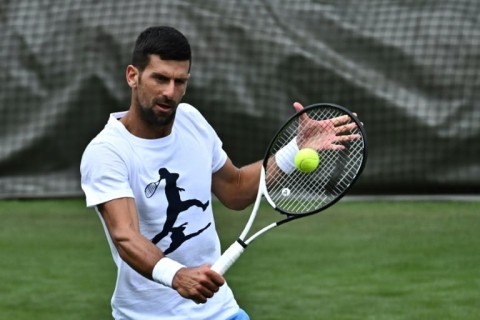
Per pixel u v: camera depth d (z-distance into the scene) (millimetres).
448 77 24719
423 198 25062
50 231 21656
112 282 17453
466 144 24688
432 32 24906
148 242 8742
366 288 16953
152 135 9148
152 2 25281
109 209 8906
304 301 16156
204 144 9477
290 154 9930
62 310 15703
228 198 10219
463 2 25016
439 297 16359
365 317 15258
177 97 8953
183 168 9289
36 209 24141
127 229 8789
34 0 25609
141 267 8664
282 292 16703
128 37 25172
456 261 18797
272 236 20922
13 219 22953
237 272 18062
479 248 19859
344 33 25203
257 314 15406
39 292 16781
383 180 25141
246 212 23125
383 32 25094
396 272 18031
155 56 8844
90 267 18500
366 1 25422
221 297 9609
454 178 24812
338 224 22203
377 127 25047
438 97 24797
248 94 25172
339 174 10500
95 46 25312
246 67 25219
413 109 24766
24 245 20328
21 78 25438
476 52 24672
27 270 18266
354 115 9594
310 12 25359
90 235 21266
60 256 19359
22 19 25578
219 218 22438
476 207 23984
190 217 9359
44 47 25438
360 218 22828
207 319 9484
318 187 10398
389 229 21656
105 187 8930
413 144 24906
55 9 25547
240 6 25375
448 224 22141
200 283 8469
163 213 9258
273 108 25172
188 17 25297
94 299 16344
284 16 25359
